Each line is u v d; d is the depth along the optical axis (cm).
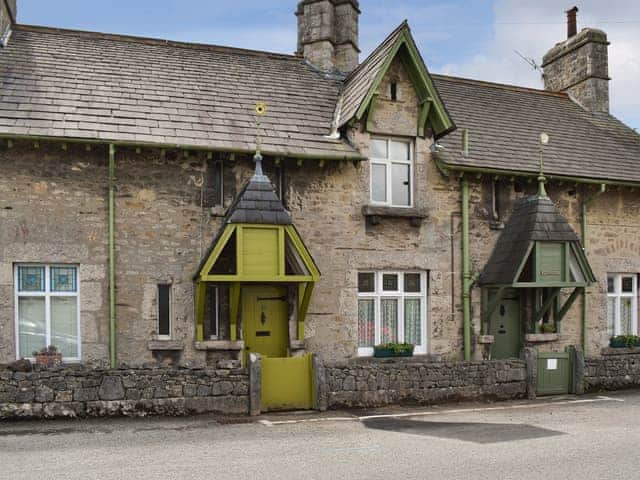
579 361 1340
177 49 1616
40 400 1021
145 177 1273
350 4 1734
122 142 1216
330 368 1155
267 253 1216
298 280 1230
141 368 1069
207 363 1277
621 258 1634
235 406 1095
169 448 855
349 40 1723
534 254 1409
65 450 841
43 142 1200
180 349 1262
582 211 1595
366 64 1494
